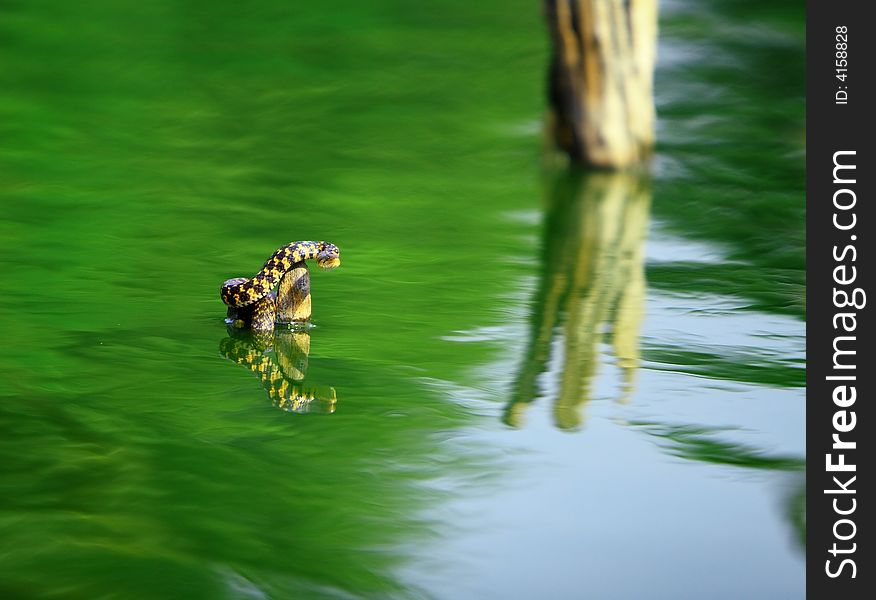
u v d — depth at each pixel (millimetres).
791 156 33594
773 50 45562
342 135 33938
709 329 20000
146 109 35375
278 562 12398
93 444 14766
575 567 12516
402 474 14344
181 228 24719
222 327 19188
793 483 14414
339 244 24422
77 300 20109
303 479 14078
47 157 29828
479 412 16203
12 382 16516
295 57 42938
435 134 34625
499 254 24375
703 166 32594
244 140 32781
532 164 32188
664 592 12148
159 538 12703
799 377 17766
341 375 17375
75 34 44281
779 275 23312
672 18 50438
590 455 15008
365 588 11992
